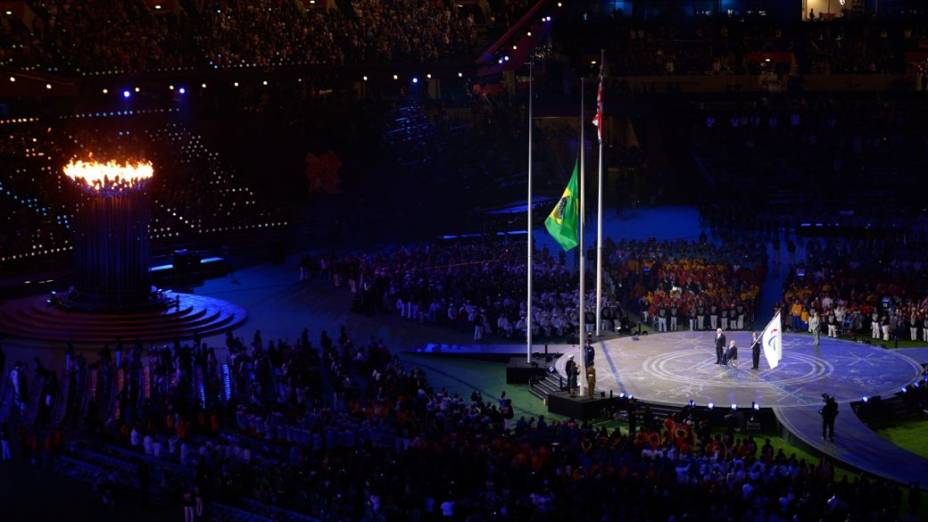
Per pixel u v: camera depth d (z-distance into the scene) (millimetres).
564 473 48531
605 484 46625
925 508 49438
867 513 45156
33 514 49750
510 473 48438
